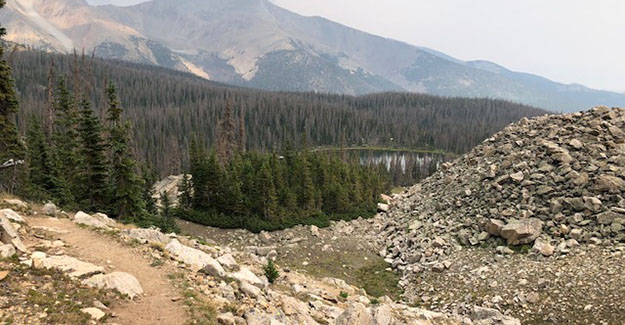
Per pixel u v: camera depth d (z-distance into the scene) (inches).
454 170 2092.8
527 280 1013.2
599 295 872.3
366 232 1994.3
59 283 470.9
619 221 1080.2
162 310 478.6
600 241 1055.6
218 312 503.5
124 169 1418.6
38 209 820.6
